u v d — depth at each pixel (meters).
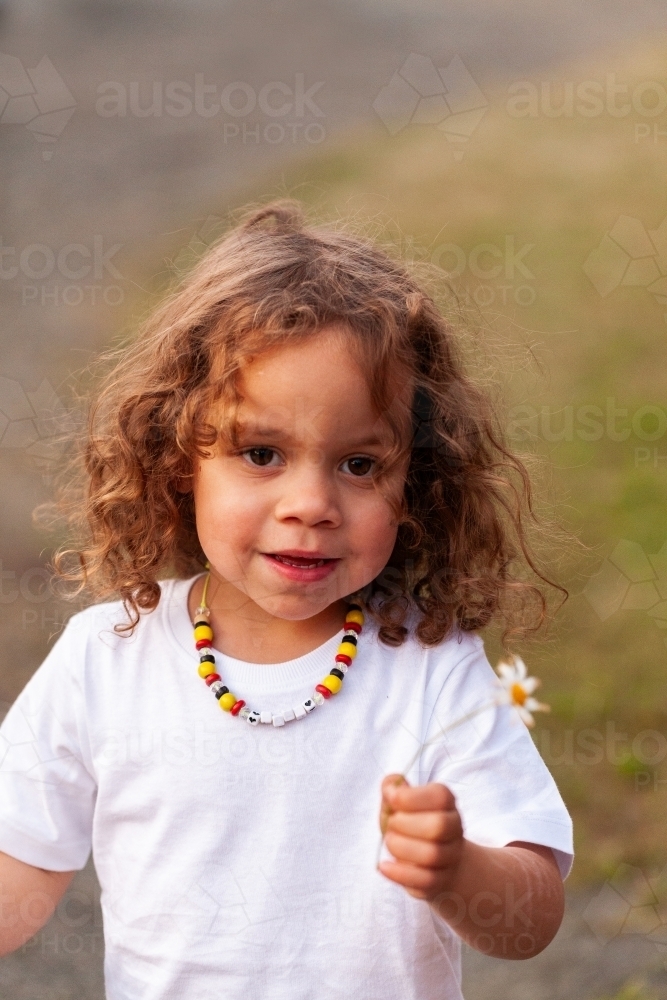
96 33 8.76
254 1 10.08
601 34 8.41
